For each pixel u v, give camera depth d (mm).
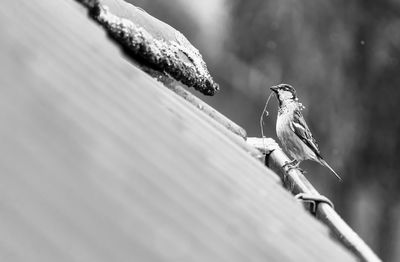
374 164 46156
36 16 6375
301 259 5887
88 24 7762
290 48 44469
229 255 4891
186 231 4789
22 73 5004
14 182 4008
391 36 46062
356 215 46594
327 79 44531
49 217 3955
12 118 4422
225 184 6352
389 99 45938
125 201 4543
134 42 10031
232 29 45812
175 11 47125
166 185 5234
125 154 5152
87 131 4977
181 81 11562
